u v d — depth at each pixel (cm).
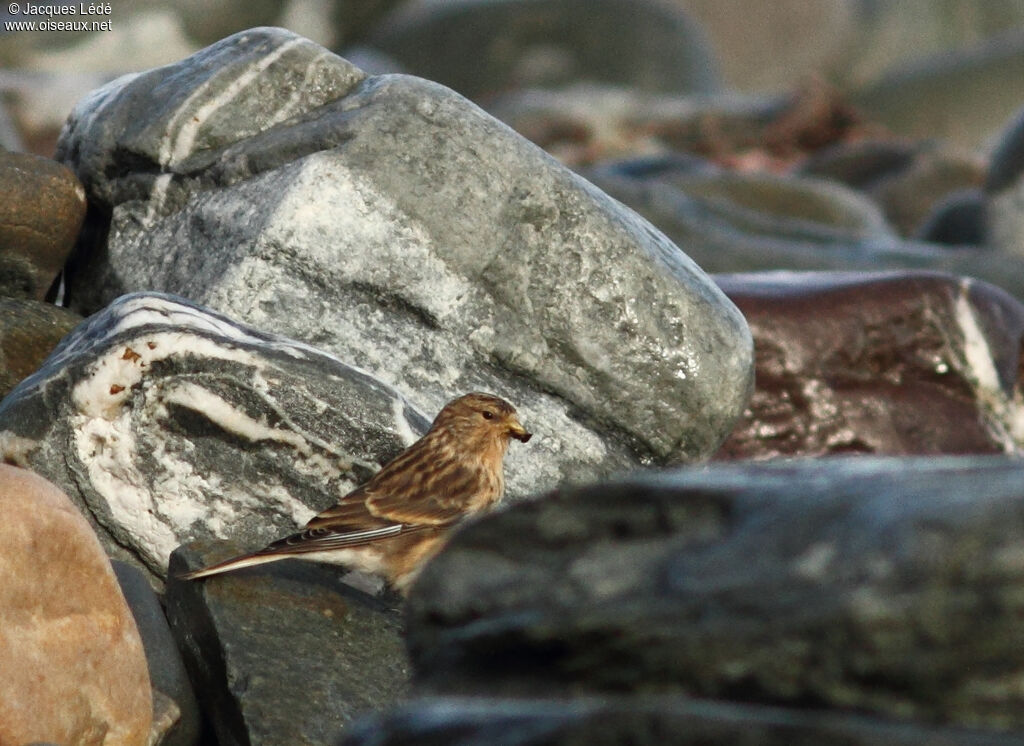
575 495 557
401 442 1027
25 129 3522
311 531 965
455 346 1162
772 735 472
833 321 1596
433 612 562
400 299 1158
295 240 1141
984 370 1638
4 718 757
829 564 489
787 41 6612
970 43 6519
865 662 479
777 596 493
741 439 1570
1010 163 3450
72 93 3609
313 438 1008
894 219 4091
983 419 1628
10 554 785
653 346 1183
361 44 5297
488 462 1047
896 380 1612
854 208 3497
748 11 6644
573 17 5438
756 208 3484
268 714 867
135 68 4409
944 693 474
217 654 908
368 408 1021
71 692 788
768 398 1577
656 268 1188
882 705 482
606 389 1184
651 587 522
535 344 1173
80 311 1281
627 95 4959
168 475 998
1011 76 5588
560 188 1178
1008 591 459
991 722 471
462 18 5394
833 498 509
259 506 1011
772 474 549
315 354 1030
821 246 2991
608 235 1179
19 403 1011
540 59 5388
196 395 991
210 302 1141
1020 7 6500
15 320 1182
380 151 1158
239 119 1219
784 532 507
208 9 4544
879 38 6544
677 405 1191
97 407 993
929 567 469
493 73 5359
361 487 1000
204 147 1220
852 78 6575
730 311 1219
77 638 801
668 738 482
